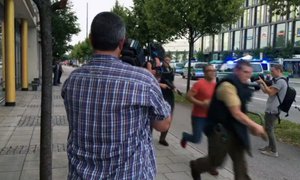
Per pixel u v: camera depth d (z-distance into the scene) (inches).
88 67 91.6
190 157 267.4
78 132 90.2
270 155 288.0
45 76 153.2
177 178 218.5
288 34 2390.5
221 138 178.4
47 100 154.8
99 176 87.8
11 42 535.2
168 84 272.8
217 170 217.2
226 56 2881.4
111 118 87.1
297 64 1946.4
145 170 92.0
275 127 401.1
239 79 176.4
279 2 398.6
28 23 962.1
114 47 91.2
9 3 537.6
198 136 237.6
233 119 177.8
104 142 87.8
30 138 317.1
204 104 232.5
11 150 274.2
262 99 787.4
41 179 157.9
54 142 299.6
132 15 1111.6
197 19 665.6
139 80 88.4
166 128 93.4
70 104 91.9
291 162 273.6
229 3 671.1
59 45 1314.0
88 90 89.1
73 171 91.0
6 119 415.8
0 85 613.9
